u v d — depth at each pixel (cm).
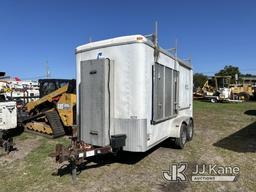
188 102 959
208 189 507
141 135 579
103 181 540
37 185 522
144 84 578
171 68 749
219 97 3134
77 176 565
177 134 762
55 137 975
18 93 1741
